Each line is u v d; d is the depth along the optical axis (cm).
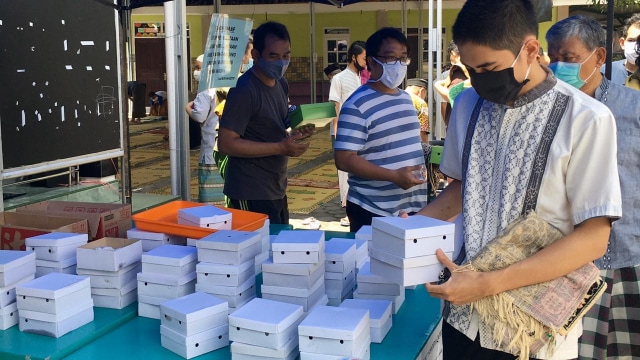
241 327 194
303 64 1852
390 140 351
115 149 459
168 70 525
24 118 369
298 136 370
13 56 359
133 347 213
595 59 291
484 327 175
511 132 173
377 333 210
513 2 158
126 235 308
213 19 393
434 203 209
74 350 210
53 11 389
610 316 288
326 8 1547
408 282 178
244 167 383
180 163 539
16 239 278
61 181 491
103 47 440
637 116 273
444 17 1681
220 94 589
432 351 231
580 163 162
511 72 162
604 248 164
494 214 175
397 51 345
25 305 219
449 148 198
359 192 363
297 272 221
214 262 232
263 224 292
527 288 170
